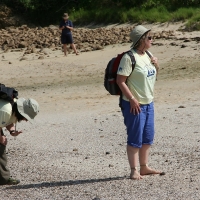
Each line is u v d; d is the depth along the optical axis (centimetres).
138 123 1694
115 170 1884
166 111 2944
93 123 2762
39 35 7269
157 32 6931
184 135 2378
